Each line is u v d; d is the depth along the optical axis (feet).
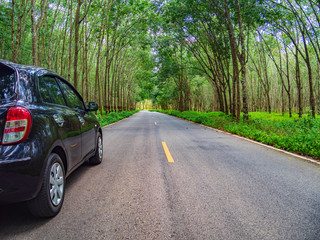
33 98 7.87
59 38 76.69
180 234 6.68
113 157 17.87
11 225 7.24
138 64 147.23
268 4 50.85
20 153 6.49
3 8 55.36
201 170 13.88
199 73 103.76
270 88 151.53
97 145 15.19
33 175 6.70
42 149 7.09
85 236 6.57
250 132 30.71
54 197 7.89
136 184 11.27
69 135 9.64
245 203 8.97
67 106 11.16
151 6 63.41
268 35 83.25
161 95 222.28
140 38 86.48
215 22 64.49
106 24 67.82
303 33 55.88
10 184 6.30
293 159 17.28
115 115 82.53
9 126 6.54
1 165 6.16
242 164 15.53
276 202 9.09
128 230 6.92
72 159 10.01
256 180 11.98
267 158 17.53
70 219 7.65
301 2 60.34
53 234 6.68
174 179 12.08
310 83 54.80
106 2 66.18
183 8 58.18
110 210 8.34
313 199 9.41
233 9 53.62
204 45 78.02
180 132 37.01
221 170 13.92
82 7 65.31
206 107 205.87
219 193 10.06
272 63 144.56
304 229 6.98
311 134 24.12
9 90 7.28
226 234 6.67
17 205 8.91
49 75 10.22
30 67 8.97
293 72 113.91
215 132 36.99
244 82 45.83
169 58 83.10
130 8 67.67
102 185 11.14
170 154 18.84
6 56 77.05
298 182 11.68
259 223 7.36
